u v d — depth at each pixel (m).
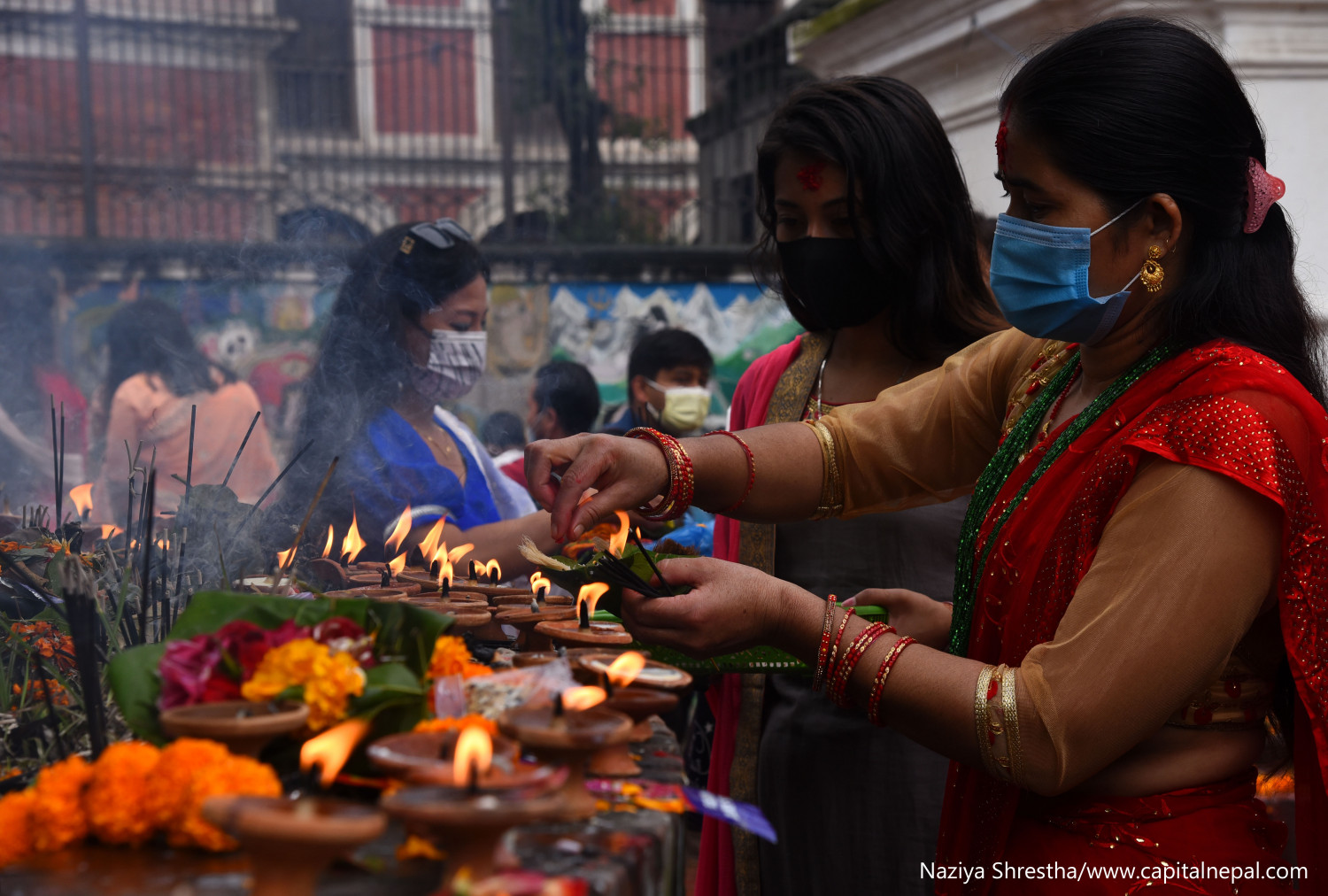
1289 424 1.14
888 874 1.79
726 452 1.58
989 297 1.97
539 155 9.50
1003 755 1.16
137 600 1.51
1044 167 1.25
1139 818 1.21
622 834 0.87
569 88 9.51
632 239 9.03
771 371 2.13
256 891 0.70
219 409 3.89
